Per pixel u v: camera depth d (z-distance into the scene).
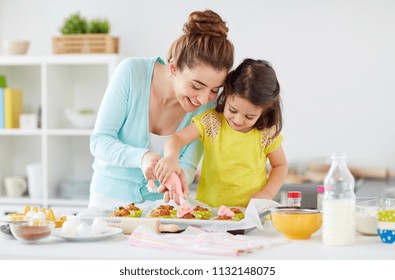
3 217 2.23
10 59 4.87
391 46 4.87
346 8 4.91
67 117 5.13
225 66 2.26
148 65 2.57
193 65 2.24
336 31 4.92
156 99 2.58
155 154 2.29
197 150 2.58
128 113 2.55
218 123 2.55
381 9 4.87
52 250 1.83
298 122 4.98
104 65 5.20
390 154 4.89
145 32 5.14
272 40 4.99
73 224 2.04
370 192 4.01
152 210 2.31
